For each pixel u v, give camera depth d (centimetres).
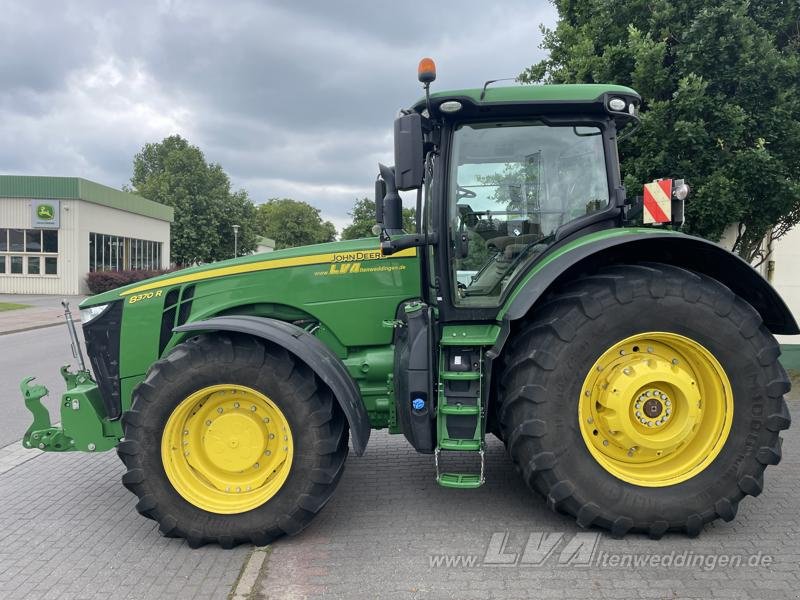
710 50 590
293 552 322
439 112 346
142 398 329
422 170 321
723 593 274
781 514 356
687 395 323
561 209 363
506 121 357
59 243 2739
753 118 605
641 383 321
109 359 394
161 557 326
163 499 329
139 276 2970
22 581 302
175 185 4712
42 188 2703
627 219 390
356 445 318
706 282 325
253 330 325
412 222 407
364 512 372
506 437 340
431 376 340
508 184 361
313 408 327
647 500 321
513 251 362
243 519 327
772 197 609
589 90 348
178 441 338
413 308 349
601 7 672
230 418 337
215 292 394
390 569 302
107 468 482
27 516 385
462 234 361
